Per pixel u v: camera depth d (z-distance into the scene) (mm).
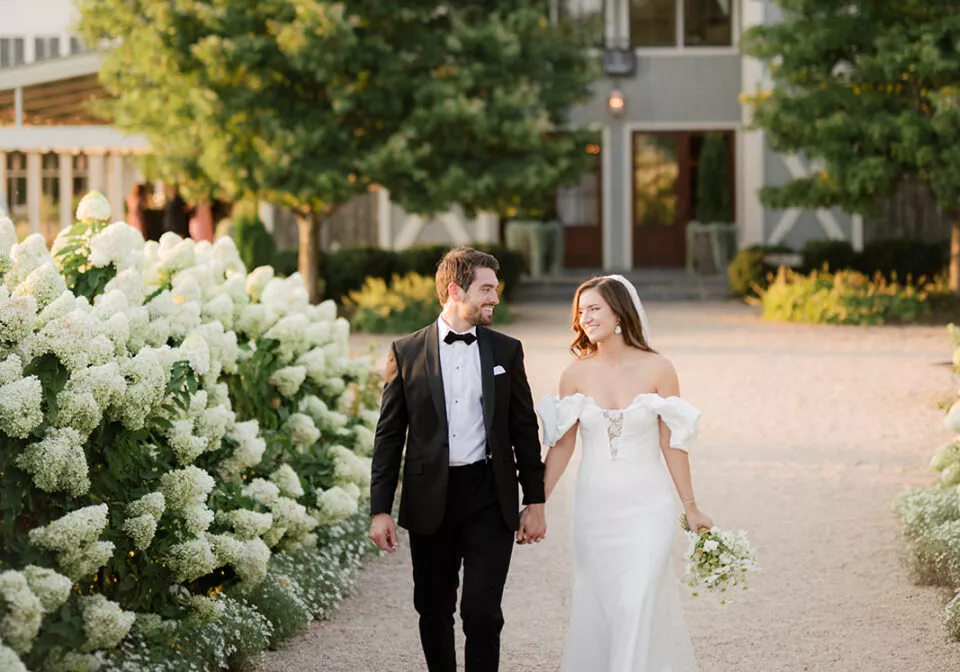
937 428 9875
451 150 17062
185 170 16797
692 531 4230
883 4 17344
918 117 16547
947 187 16422
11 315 3684
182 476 4285
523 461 4250
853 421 10266
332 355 6891
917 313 17875
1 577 3260
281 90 17031
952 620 5086
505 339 4254
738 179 23859
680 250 24125
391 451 4246
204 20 16250
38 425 3693
